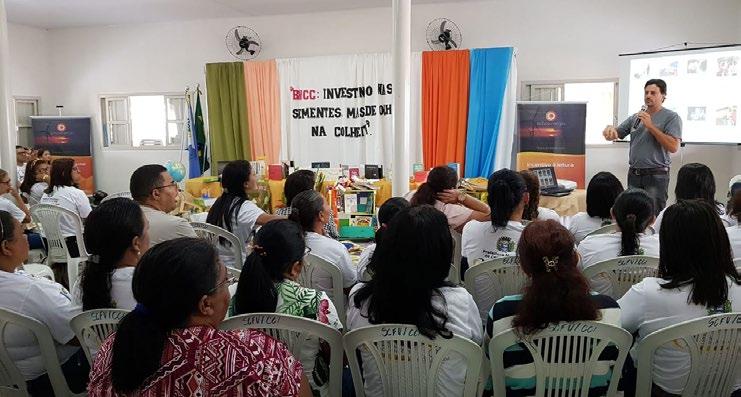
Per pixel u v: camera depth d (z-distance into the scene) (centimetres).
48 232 433
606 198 288
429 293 160
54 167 469
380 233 224
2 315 184
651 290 173
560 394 166
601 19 672
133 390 106
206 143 809
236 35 788
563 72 691
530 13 694
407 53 411
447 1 705
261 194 536
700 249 164
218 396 110
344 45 764
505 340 162
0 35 547
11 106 563
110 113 870
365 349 169
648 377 169
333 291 259
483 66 672
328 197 429
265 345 120
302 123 753
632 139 482
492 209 261
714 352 163
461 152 694
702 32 641
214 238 321
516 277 240
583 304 157
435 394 164
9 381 194
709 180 314
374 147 736
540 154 664
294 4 716
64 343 199
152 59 837
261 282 173
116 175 875
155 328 108
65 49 865
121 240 188
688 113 586
